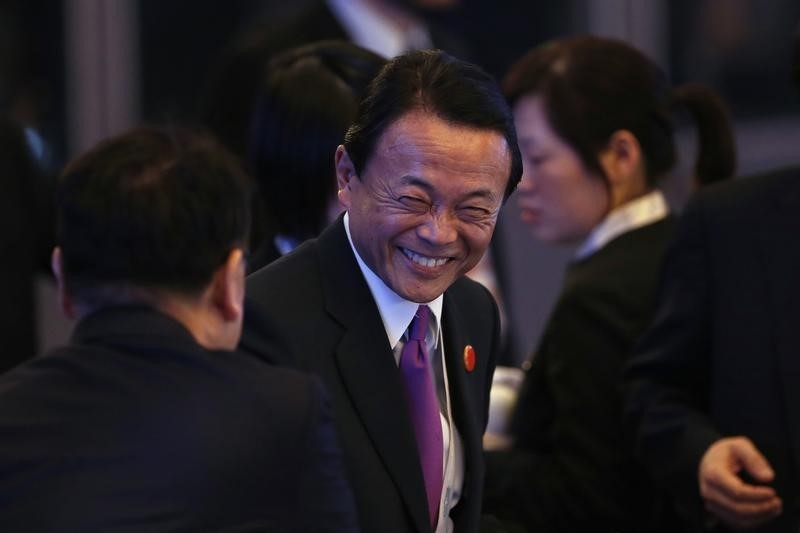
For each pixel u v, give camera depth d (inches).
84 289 172.2
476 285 232.5
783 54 596.4
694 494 266.4
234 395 167.5
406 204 184.1
